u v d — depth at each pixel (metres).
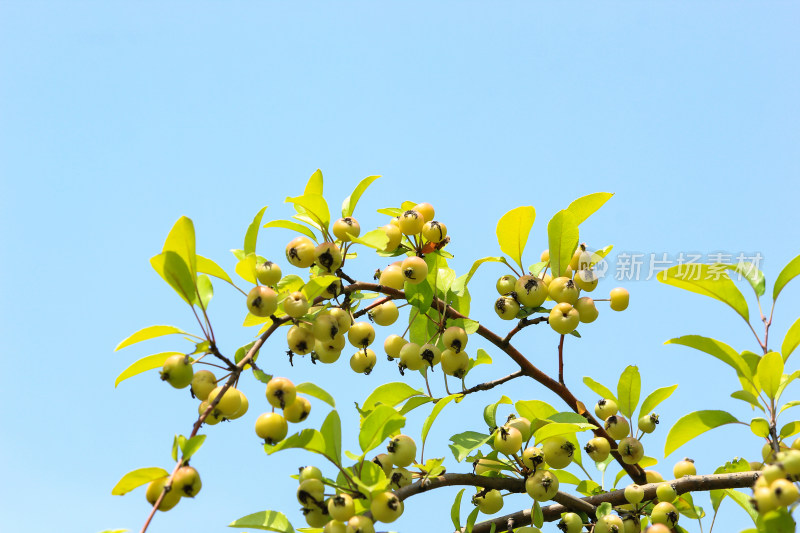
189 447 3.56
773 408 4.45
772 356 4.36
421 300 5.04
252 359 4.06
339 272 4.91
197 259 4.28
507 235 5.24
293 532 3.88
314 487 3.88
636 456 5.30
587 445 5.37
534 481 4.53
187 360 3.87
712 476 4.68
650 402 5.49
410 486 4.34
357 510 3.92
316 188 4.96
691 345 4.70
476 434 4.78
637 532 4.89
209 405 3.82
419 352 5.07
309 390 3.98
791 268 4.76
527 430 4.82
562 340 5.23
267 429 3.86
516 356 5.20
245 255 4.58
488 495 4.70
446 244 5.34
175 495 3.50
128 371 4.25
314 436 3.96
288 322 4.33
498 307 5.11
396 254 5.25
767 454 4.67
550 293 5.11
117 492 3.61
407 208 5.61
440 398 5.13
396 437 4.60
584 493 5.55
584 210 5.25
